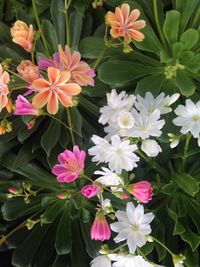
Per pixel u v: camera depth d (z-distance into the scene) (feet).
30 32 0.71
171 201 0.82
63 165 0.69
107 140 0.72
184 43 0.80
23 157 0.80
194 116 0.73
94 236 0.69
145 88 0.80
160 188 0.81
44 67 0.71
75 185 0.82
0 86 0.68
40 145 0.81
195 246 0.72
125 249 0.76
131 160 0.69
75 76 0.69
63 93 0.66
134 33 0.74
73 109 0.80
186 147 0.77
